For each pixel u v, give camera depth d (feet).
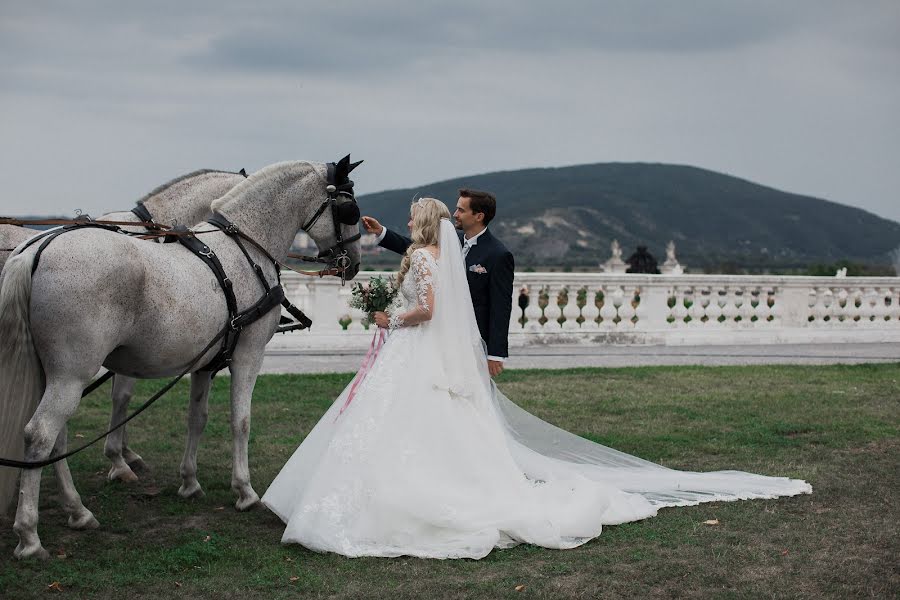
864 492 22.91
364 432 19.17
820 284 61.93
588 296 57.21
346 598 15.78
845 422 31.68
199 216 24.20
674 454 27.25
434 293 20.15
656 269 88.89
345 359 47.91
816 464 25.96
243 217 21.34
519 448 22.62
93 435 29.43
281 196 21.88
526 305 59.41
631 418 32.73
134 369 19.06
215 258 19.98
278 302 21.50
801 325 61.82
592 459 24.13
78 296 16.71
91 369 17.13
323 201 22.58
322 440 20.49
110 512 21.27
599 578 16.79
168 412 32.99
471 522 18.56
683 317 59.67
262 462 26.27
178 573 17.12
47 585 16.28
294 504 19.99
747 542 18.92
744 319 60.44
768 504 21.80
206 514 21.33
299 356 48.88
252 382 21.47
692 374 43.27
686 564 17.52
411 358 19.99
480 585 16.33
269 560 17.76
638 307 58.34
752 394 37.65
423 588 16.22
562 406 34.94
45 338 16.75
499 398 23.02
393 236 24.31
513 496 19.53
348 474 18.84
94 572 17.08
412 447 19.20
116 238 17.76
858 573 17.06
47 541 18.86
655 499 22.11
